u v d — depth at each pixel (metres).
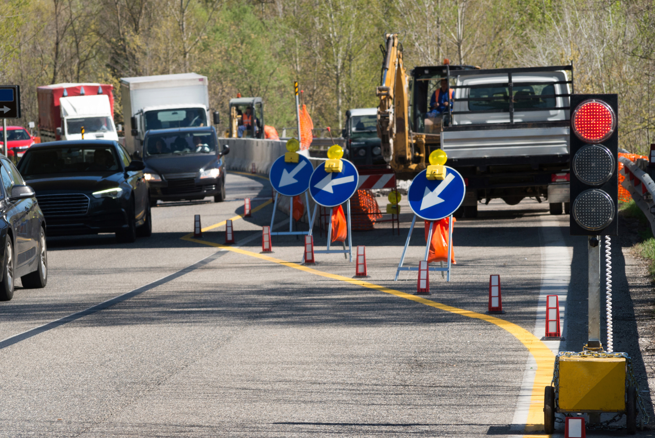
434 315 31.62
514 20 166.12
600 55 109.62
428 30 170.62
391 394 21.72
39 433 19.09
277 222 68.00
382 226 62.88
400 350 26.38
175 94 110.38
